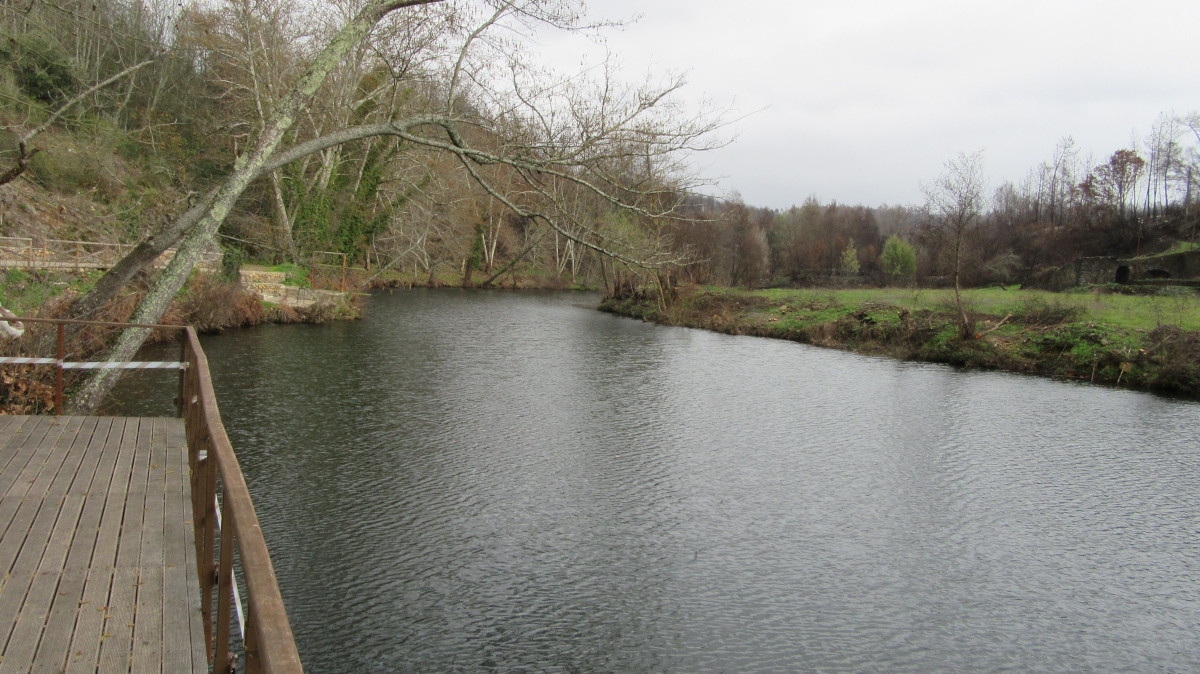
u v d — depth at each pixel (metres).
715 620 7.89
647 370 21.94
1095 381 21.06
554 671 6.92
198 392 4.98
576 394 18.09
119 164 27.39
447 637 7.36
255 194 32.41
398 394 17.08
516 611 7.89
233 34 26.66
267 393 16.48
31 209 23.36
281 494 10.57
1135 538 10.20
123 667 3.11
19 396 10.09
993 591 8.71
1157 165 55.00
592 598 8.22
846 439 14.68
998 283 46.66
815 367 23.22
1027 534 10.28
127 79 28.53
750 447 13.96
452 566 8.76
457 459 12.52
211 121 29.67
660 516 10.48
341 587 8.16
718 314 35.19
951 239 41.28
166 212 25.44
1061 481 12.38
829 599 8.41
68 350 12.90
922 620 8.05
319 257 33.50
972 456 13.67
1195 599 8.64
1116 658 7.48
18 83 22.94
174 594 3.83
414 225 44.53
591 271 62.72
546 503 10.75
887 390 19.59
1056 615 8.24
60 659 3.15
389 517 10.00
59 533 4.57
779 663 7.19
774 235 77.88
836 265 72.44
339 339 25.16
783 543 9.77
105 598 3.74
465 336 27.91
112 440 6.92
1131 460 13.56
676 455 13.31
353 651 7.06
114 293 9.70
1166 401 18.53
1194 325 22.39
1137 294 34.97
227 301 25.42
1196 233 48.00
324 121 24.73
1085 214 54.72
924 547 9.78
